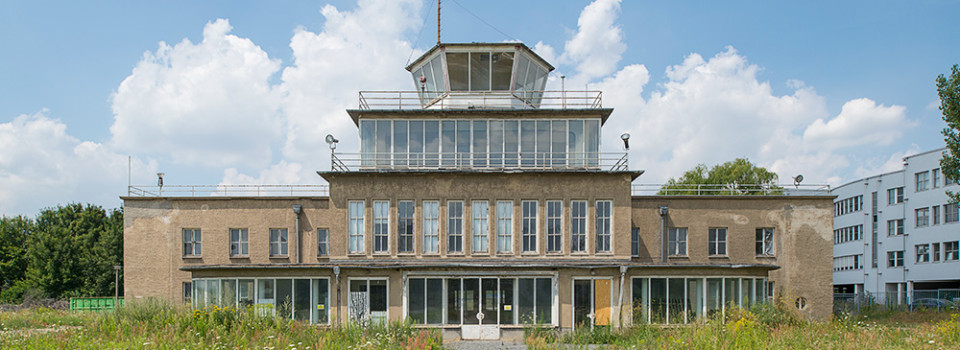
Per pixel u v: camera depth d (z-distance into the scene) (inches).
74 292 2556.6
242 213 1352.1
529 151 1234.6
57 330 933.8
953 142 1535.4
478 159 1232.8
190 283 1339.8
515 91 1310.3
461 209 1187.9
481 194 1187.3
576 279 1142.3
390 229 1179.9
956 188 2167.8
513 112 1230.9
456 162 1230.9
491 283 1139.9
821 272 1332.4
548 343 994.7
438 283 1143.0
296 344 827.4
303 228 1341.0
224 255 1341.0
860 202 2672.2
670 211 1341.0
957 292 2057.1
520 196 1184.2
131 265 1343.5
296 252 1333.7
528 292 1138.0
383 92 1254.3
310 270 1154.7
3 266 2623.0
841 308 1462.8
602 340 1023.6
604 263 1126.4
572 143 1237.7
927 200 2290.8
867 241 2593.5
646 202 1339.8
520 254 1168.8
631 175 1187.9
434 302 1138.0
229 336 840.3
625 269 1115.3
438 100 1312.7
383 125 1243.2
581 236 1175.0
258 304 1119.6
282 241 1353.3
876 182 2568.9
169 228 1352.1
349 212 1190.3
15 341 806.5
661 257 1320.1
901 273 2394.2
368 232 1179.3
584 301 1136.8
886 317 1428.4
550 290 1138.0
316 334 906.1
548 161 1233.4
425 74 1355.8
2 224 2726.4
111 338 837.2
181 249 1344.7
